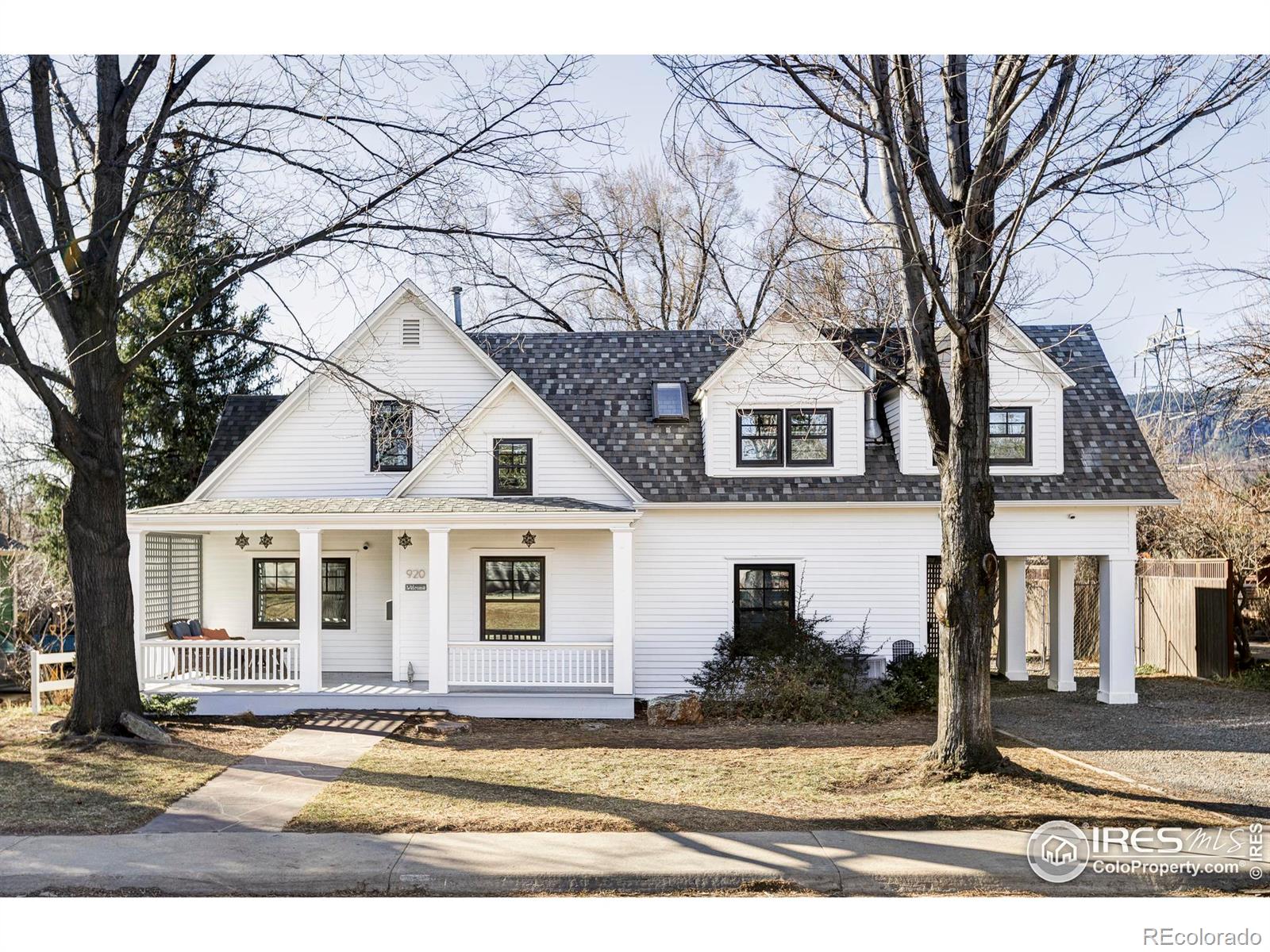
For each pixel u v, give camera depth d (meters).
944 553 12.25
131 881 8.34
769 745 14.95
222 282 14.57
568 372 22.59
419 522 18.06
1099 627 20.64
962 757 11.96
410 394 20.81
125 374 14.73
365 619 21.33
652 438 21.06
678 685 20.03
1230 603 21.98
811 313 15.99
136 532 18.23
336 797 11.15
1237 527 24.50
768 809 10.62
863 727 16.77
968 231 11.38
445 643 18.08
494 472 20.27
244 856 8.85
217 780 12.01
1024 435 20.12
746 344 20.11
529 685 18.75
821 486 20.05
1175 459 30.14
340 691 18.19
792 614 20.09
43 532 31.00
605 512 18.12
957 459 12.00
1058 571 21.58
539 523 18.08
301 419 21.11
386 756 13.71
